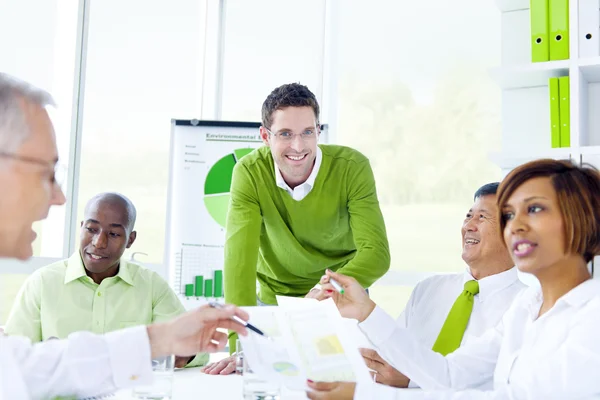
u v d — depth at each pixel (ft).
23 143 3.11
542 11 9.62
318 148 8.49
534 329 4.30
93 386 3.59
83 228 8.03
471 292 6.54
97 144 12.23
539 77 9.93
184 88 13.23
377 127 13.11
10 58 11.21
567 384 3.81
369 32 13.25
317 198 8.43
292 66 13.42
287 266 9.00
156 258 12.66
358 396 3.81
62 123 11.72
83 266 8.21
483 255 6.59
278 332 4.25
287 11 13.48
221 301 11.73
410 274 12.31
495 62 12.74
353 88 13.25
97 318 8.06
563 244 4.17
